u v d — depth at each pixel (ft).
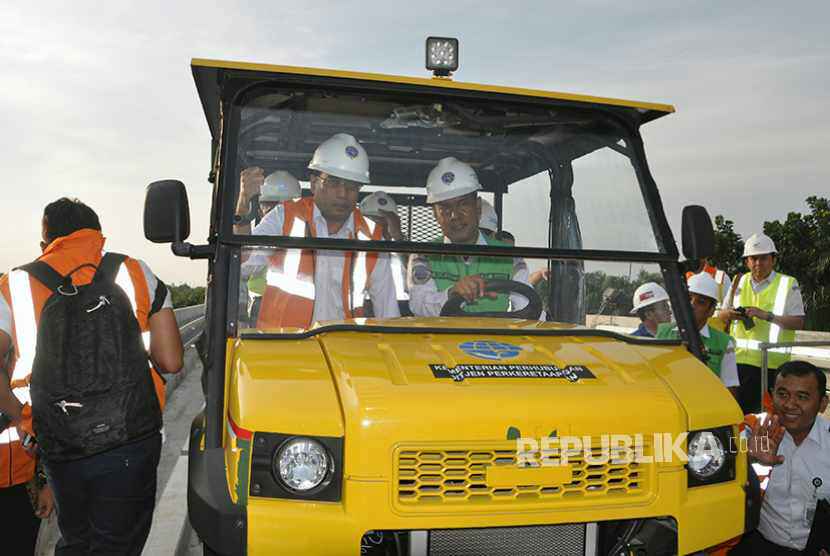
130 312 10.99
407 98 11.85
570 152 12.84
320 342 10.09
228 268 10.59
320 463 8.63
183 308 54.34
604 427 9.11
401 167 13.04
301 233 11.76
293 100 11.58
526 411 8.91
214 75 11.94
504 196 13.29
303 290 10.99
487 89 11.96
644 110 12.46
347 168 11.93
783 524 12.45
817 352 29.84
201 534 8.71
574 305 12.03
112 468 10.88
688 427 9.50
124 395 10.76
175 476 18.93
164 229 10.51
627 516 9.13
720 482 9.77
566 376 9.59
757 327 24.49
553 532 9.05
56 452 10.59
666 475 9.34
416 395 8.79
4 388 11.21
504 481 8.80
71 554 11.28
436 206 12.96
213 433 9.68
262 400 8.75
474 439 8.72
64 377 10.52
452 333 10.58
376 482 8.48
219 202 10.90
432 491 8.66
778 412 12.34
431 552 8.71
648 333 11.67
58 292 10.67
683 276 11.87
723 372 17.29
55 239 11.50
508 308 11.90
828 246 76.59
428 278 11.65
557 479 8.97
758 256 24.35
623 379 9.78
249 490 8.55
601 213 12.53
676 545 9.36
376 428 8.51
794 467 12.37
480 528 8.82
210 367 10.23
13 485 12.19
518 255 11.68
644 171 12.30
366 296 11.35
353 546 8.45
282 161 12.21
